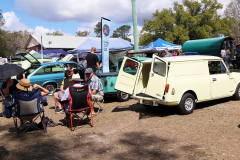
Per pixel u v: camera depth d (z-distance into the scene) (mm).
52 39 44844
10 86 5902
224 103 7742
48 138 5180
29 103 5160
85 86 5734
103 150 4375
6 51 56938
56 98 7609
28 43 51156
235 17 42438
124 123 6145
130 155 4082
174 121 6016
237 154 3803
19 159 4117
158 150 4211
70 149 4496
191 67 6785
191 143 4430
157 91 6215
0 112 8164
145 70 7504
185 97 6508
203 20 41906
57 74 11672
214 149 4070
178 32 40062
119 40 19078
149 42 43562
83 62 17062
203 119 6012
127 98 9227
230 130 5016
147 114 6957
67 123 6219
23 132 5469
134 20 13391
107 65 11789
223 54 17594
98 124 6152
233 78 7848
